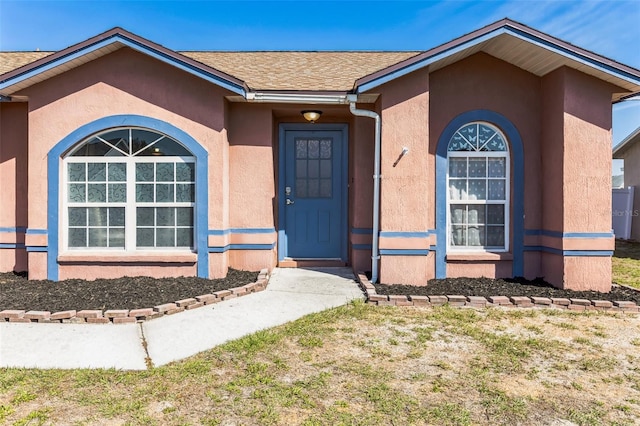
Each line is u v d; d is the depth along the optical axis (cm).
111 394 328
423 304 576
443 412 304
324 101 693
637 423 293
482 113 701
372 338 450
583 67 624
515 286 654
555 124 662
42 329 470
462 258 698
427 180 668
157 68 681
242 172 739
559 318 530
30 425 283
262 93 686
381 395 327
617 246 1445
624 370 379
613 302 570
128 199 698
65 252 691
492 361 395
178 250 700
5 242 752
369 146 745
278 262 810
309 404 312
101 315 493
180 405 311
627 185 1739
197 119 684
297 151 824
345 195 820
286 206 824
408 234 658
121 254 684
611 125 643
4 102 739
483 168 721
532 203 704
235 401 317
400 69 636
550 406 315
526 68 695
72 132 680
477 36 612
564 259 642
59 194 682
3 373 363
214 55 1014
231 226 739
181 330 470
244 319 509
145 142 698
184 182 700
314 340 443
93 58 675
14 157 752
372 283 663
